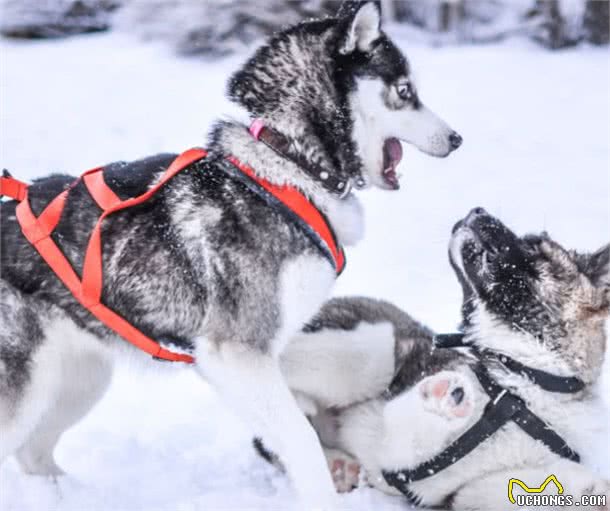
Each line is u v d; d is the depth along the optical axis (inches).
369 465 181.9
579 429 171.9
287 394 164.7
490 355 174.1
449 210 356.2
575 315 170.4
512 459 168.9
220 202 164.1
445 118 457.1
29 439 183.2
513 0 602.5
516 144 429.4
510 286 172.6
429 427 166.9
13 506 172.9
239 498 176.9
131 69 521.0
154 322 166.9
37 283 164.7
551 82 514.6
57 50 557.3
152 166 172.6
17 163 394.3
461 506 171.3
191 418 219.1
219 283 162.9
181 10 548.4
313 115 168.7
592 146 427.5
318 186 168.6
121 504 175.6
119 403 227.5
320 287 169.9
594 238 322.7
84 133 432.1
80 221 165.8
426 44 580.1
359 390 188.2
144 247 164.7
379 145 178.5
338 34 169.5
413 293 281.3
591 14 579.2
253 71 171.9
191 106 464.4
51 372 167.2
